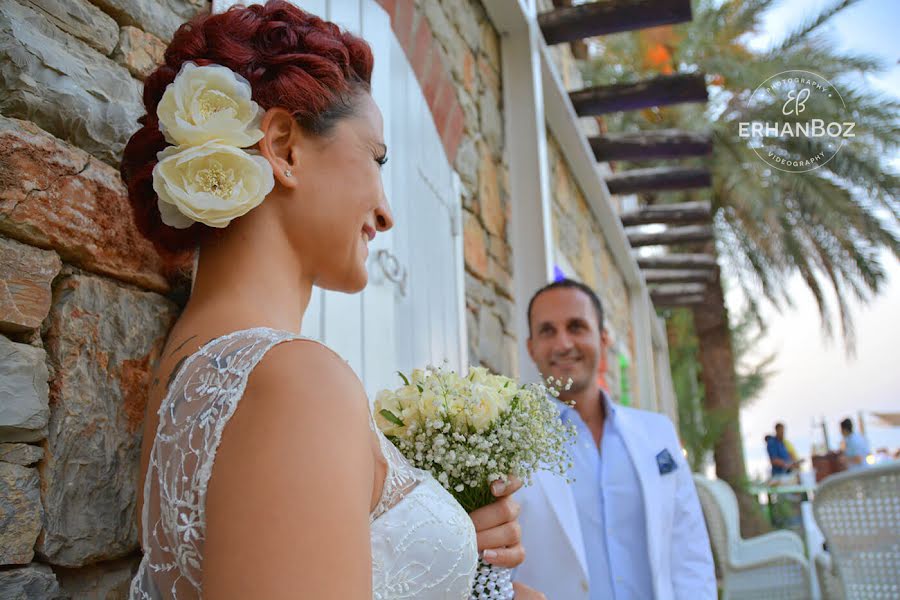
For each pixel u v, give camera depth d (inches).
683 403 626.5
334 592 24.1
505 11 169.5
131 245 49.9
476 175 149.3
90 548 43.6
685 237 348.5
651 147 247.8
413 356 102.8
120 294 48.9
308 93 35.0
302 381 27.1
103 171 48.3
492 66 170.1
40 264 43.1
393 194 99.5
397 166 102.6
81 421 44.1
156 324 51.6
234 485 25.5
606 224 308.0
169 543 29.4
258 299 34.0
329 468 25.5
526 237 167.6
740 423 473.7
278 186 35.4
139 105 52.7
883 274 413.7
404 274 99.3
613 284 345.7
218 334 32.2
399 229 100.8
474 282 142.6
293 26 37.2
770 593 162.7
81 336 45.3
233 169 32.4
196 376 30.1
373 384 85.6
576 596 85.5
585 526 94.7
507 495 48.9
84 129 47.4
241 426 26.7
